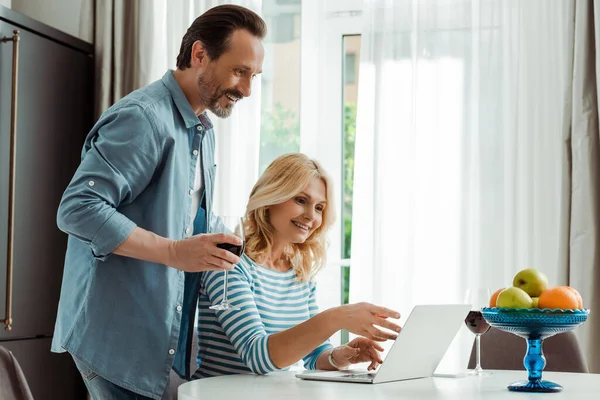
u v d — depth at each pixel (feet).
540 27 9.91
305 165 6.95
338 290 10.78
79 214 5.82
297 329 5.74
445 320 5.71
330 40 11.18
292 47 11.30
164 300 6.16
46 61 9.94
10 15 9.22
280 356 5.73
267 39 11.34
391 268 10.04
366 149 10.25
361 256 10.16
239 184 10.57
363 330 5.60
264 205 6.79
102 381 6.16
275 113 11.28
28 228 9.55
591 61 9.42
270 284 6.77
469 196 9.96
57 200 10.13
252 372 6.17
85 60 10.73
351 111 11.13
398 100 10.18
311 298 7.26
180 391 4.91
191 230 6.68
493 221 9.91
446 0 10.21
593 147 9.32
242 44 6.34
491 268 9.88
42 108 9.84
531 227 9.84
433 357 5.92
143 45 10.69
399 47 10.21
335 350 6.53
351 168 11.09
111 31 10.84
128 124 6.08
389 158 10.15
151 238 5.87
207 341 6.54
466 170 9.96
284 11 11.34
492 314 5.18
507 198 9.89
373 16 10.27
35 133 9.71
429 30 10.18
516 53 10.00
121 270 6.13
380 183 10.08
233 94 6.49
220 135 10.57
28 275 9.55
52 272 10.00
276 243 6.93
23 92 9.51
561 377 5.93
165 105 6.37
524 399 4.71
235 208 10.50
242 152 10.58
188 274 6.51
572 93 9.53
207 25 6.38
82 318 6.12
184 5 10.85
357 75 11.13
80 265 6.26
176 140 6.36
